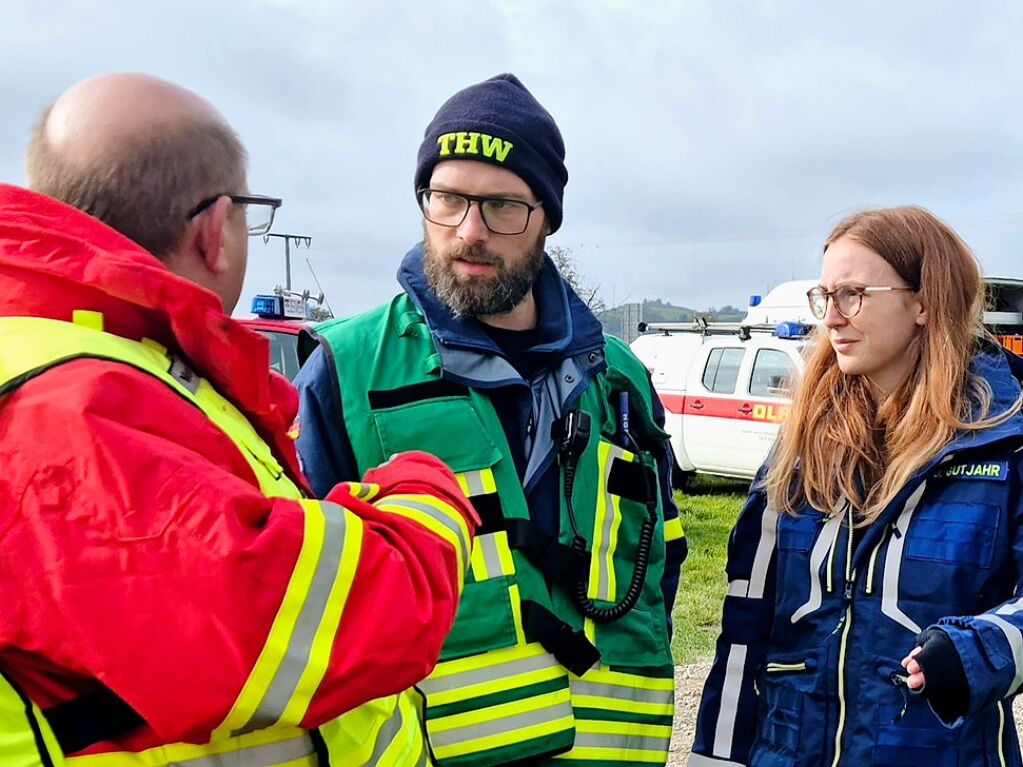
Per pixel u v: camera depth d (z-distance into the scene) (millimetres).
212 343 1137
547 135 1971
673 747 3922
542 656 1846
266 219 1339
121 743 1006
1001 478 1793
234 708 958
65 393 947
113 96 1189
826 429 2035
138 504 930
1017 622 1599
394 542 1101
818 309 2119
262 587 953
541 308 2125
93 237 1094
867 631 1871
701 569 7305
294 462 1365
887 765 1799
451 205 1912
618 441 2137
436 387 1909
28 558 927
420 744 1516
